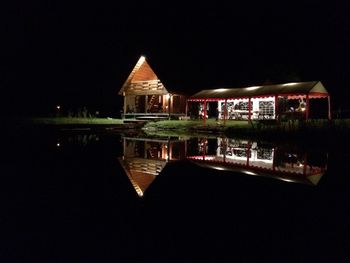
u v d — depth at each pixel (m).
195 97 29.78
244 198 6.46
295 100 31.80
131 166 10.46
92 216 5.31
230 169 10.12
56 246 4.18
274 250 4.04
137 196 6.54
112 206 5.84
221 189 7.22
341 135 17.05
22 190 6.91
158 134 25.27
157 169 10.02
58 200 6.20
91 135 23.00
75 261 3.84
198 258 3.88
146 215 5.35
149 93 33.69
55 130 24.05
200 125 28.20
